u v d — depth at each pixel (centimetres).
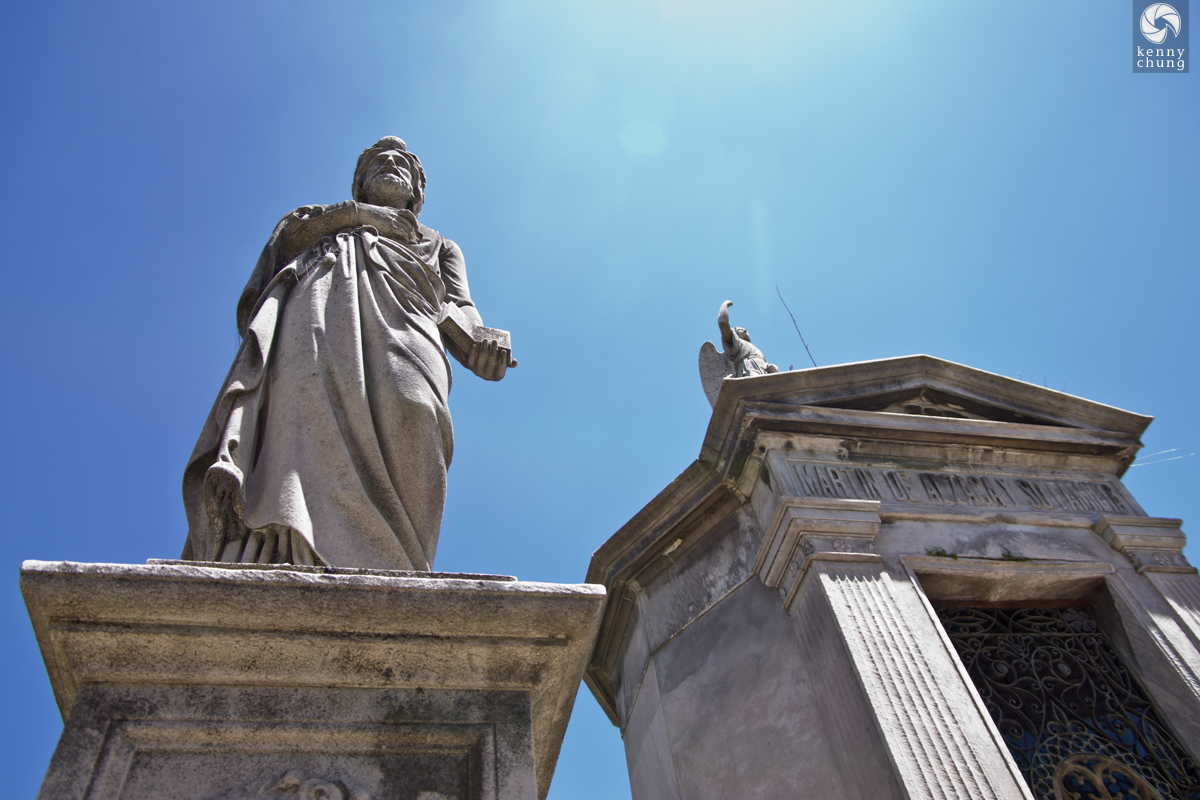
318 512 328
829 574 660
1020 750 628
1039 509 774
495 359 506
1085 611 736
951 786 529
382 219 495
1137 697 677
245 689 244
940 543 715
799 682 662
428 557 352
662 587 855
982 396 870
